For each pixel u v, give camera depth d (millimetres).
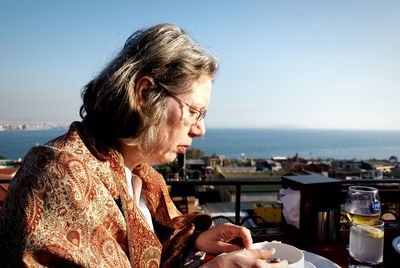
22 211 635
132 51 856
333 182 1476
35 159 709
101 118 861
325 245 1386
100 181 771
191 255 1161
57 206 657
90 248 665
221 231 1195
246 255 816
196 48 888
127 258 738
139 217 838
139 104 829
